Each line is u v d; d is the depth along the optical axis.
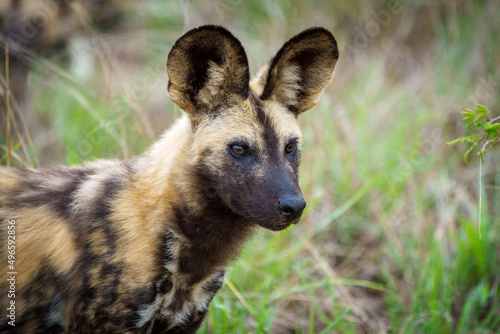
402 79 13.02
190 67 5.77
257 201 5.58
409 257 9.09
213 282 6.20
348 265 9.44
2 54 10.14
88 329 5.54
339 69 12.37
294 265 8.70
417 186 10.32
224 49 5.62
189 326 6.12
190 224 5.81
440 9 13.88
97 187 5.77
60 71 9.44
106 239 5.51
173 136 6.10
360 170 10.35
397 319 8.28
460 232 9.38
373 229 9.76
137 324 5.54
